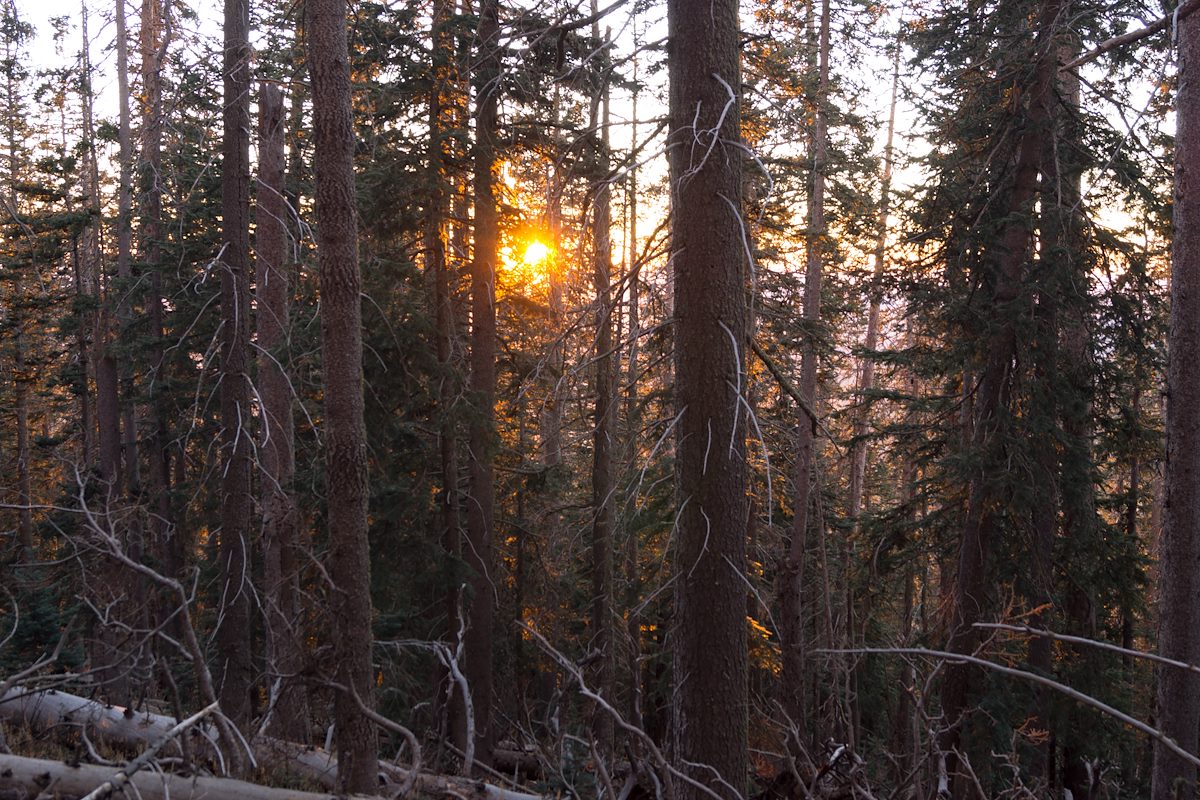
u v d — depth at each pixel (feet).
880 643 53.01
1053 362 42.24
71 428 79.05
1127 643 55.72
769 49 38.45
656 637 47.11
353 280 21.79
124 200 61.87
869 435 50.11
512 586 63.00
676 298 18.62
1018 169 42.91
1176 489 24.13
